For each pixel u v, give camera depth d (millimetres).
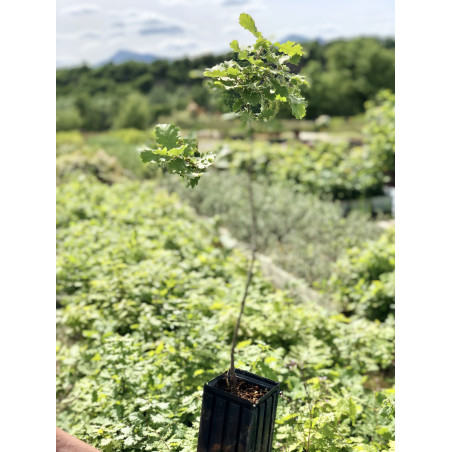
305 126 16938
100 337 3889
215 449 2248
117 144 15391
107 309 4367
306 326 4078
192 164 2066
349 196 8586
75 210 7285
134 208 7344
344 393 3088
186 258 5676
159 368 3268
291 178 9016
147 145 2156
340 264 5410
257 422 2221
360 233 6562
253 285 4973
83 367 3658
